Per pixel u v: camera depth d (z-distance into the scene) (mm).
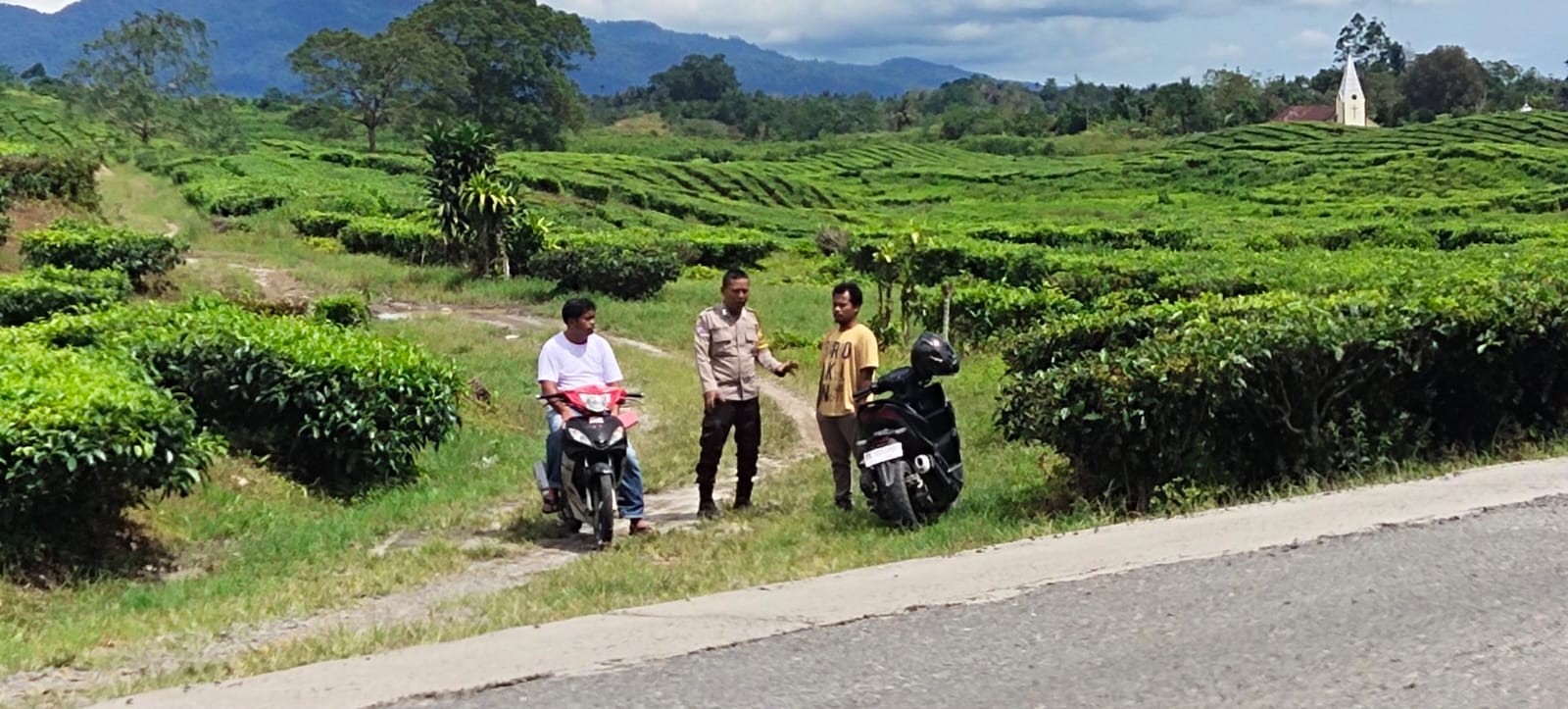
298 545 7984
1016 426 7789
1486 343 7672
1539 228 32000
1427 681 4145
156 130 72938
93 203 31625
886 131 141125
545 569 7426
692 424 12633
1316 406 7434
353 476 9922
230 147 72375
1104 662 4453
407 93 88812
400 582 7062
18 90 100062
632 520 8242
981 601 5246
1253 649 4492
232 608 6484
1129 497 7395
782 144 114625
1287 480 7344
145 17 74625
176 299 20844
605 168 68250
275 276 26766
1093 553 5965
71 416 6922
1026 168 90375
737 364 8594
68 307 14484
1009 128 120750
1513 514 6000
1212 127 113625
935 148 106688
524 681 4594
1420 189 63656
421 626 5809
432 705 4395
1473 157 67188
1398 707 3957
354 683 4754
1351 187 66375
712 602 5711
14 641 5832
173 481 7398
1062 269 21062
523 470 10664
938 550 6605
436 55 88625
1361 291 9562
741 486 8859
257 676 5035
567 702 4340
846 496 8445
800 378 15641
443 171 27312
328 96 89000
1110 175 82500
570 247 25797
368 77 86000
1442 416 8156
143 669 5430
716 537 7852
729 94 160875
